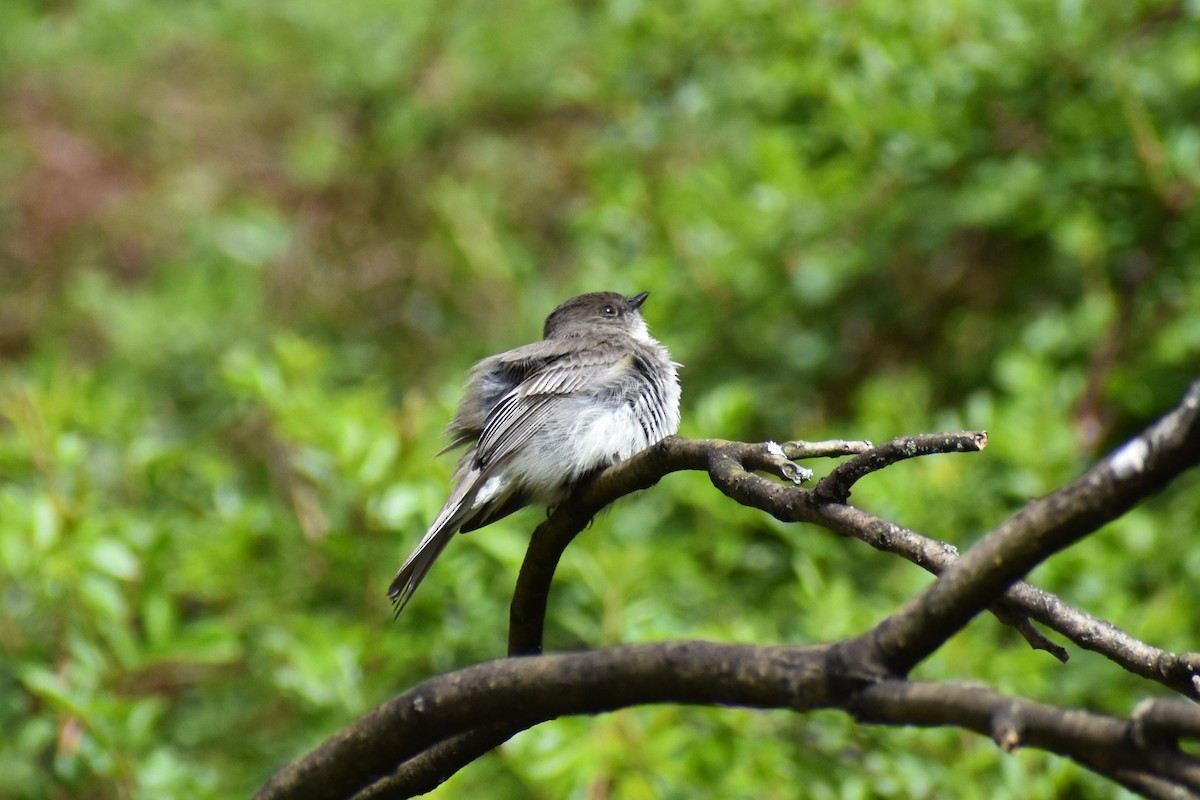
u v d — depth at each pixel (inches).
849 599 386.0
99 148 742.5
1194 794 109.7
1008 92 489.1
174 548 433.4
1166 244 488.1
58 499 387.2
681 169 568.1
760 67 521.3
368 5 682.2
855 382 571.8
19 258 716.7
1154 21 492.1
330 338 677.9
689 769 354.3
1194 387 117.6
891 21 481.7
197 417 583.2
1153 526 423.5
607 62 573.3
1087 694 386.0
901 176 492.7
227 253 685.9
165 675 464.8
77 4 729.0
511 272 577.9
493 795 392.8
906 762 346.3
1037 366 443.8
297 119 741.9
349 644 370.0
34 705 390.0
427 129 676.7
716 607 424.5
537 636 251.8
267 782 197.5
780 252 503.8
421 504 382.9
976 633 386.9
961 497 419.8
